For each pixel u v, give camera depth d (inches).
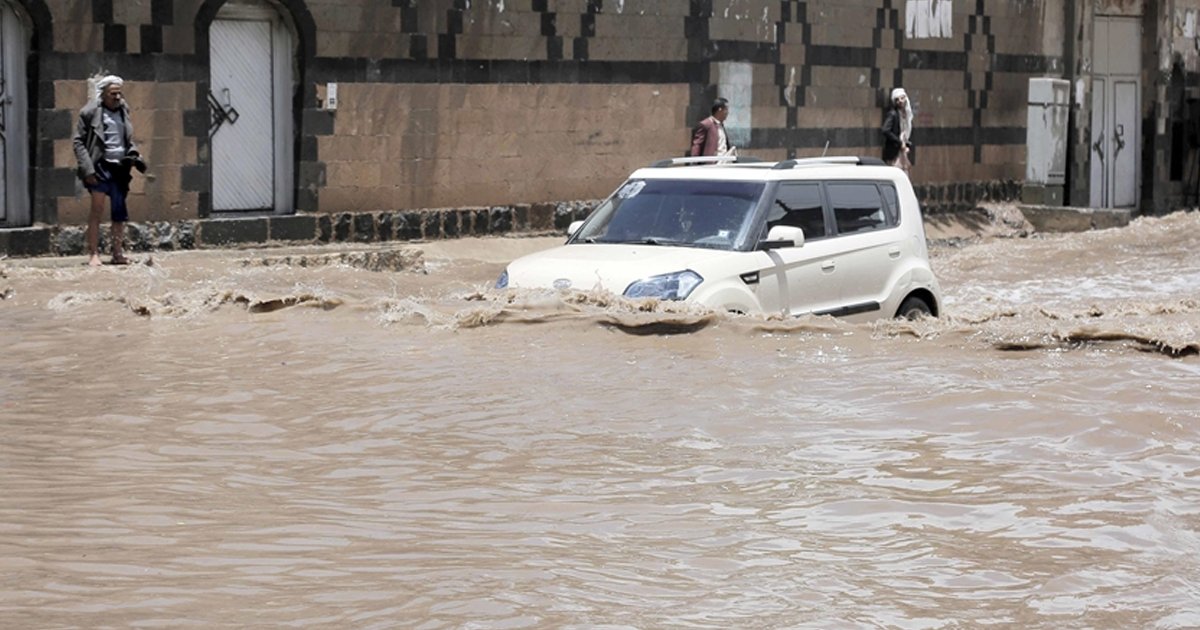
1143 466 420.8
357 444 444.5
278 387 519.2
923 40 1510.8
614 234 689.0
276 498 386.0
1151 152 1769.2
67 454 430.0
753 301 645.9
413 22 1101.1
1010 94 1619.1
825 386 514.6
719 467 418.3
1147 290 1020.5
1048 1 1649.9
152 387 520.7
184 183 992.9
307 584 315.6
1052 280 1075.9
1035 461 424.2
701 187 690.8
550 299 622.2
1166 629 299.1
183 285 757.9
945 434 453.7
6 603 298.5
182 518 365.1
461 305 639.8
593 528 361.7
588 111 1213.1
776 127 1366.9
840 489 396.2
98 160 874.1
